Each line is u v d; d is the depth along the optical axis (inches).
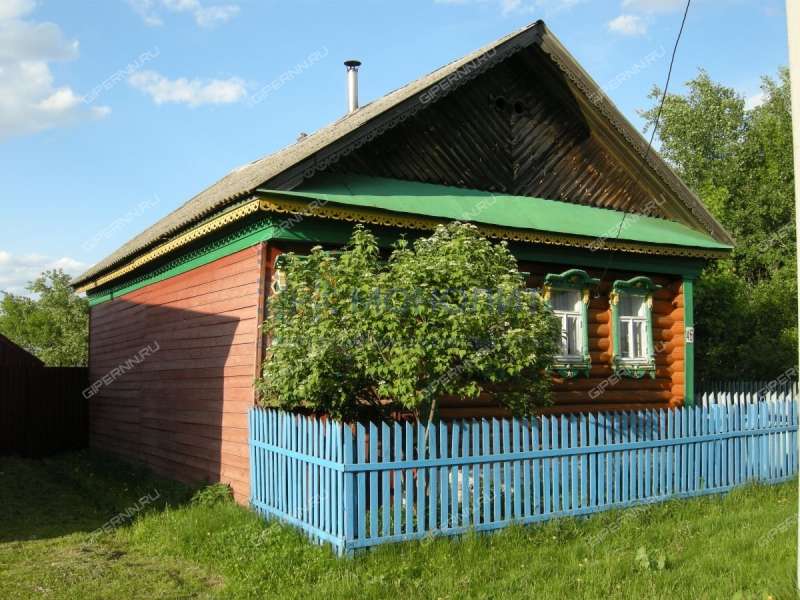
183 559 325.1
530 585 265.0
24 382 721.6
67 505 470.9
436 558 291.1
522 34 492.7
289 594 264.1
